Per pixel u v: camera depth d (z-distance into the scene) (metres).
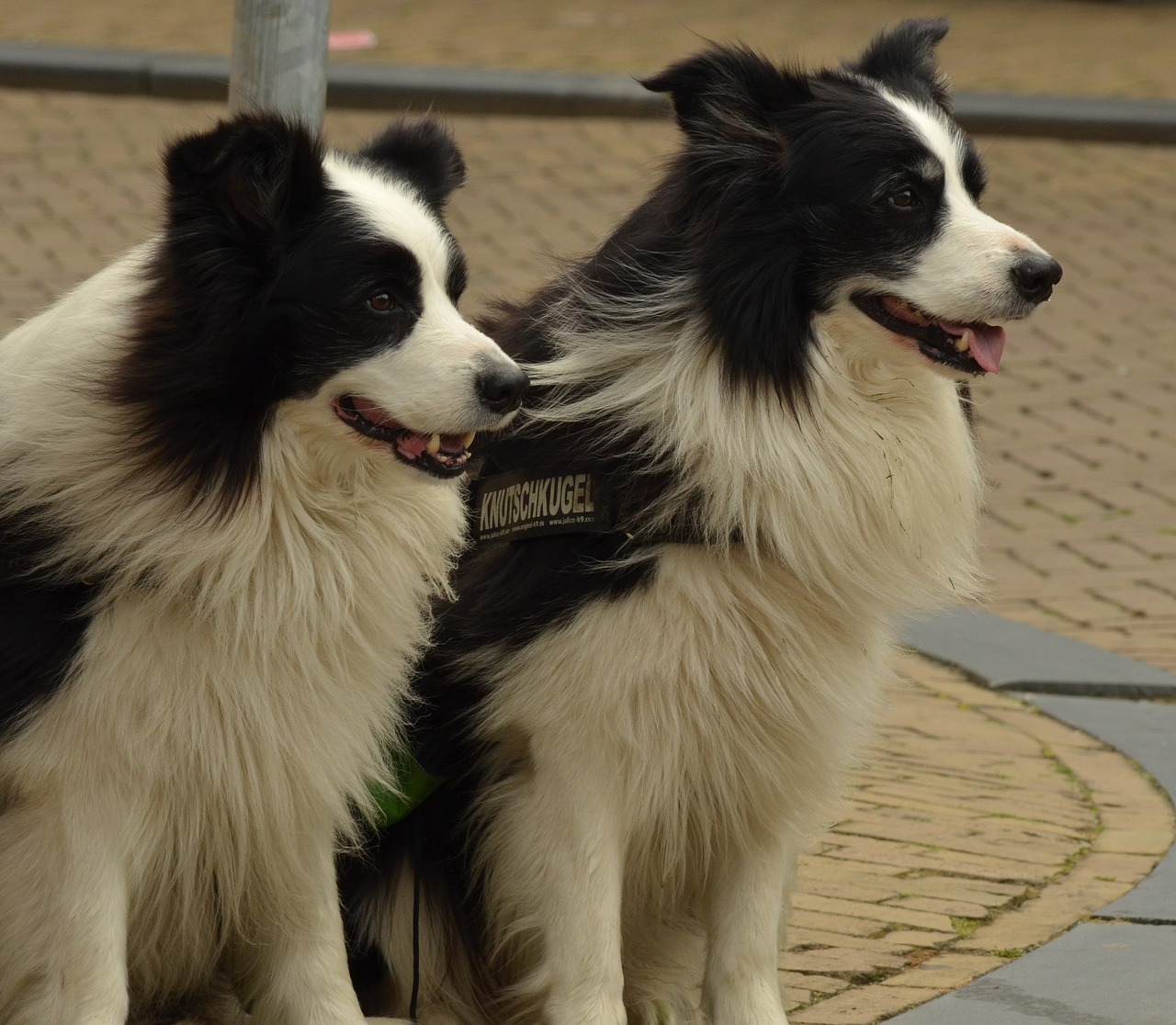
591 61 21.30
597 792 5.09
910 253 5.09
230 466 4.61
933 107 5.37
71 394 4.62
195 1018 5.28
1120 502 11.84
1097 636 9.78
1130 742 8.29
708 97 5.15
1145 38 25.25
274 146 4.66
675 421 5.00
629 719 5.03
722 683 5.07
